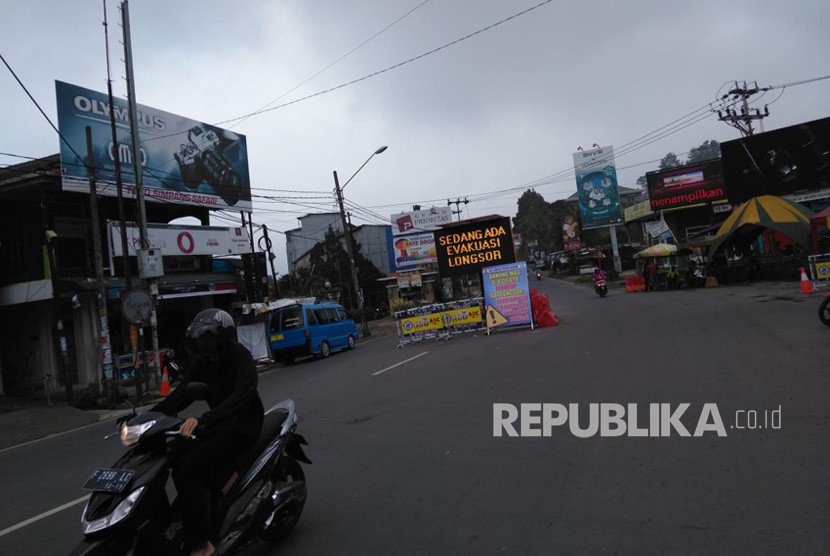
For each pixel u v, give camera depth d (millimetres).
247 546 4000
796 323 12555
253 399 3895
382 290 46625
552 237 93750
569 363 10617
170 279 20906
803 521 3730
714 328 13250
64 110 18141
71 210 19094
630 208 56438
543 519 4145
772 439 5367
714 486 4438
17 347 19375
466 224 19234
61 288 16812
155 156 21250
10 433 12391
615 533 3822
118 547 3000
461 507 4504
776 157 31188
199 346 3762
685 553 3479
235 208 24625
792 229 24406
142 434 3199
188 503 3357
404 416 7887
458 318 19125
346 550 3945
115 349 19359
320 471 5762
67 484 6809
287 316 19672
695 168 43406
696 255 34500
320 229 52500
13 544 4840
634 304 23094
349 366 15445
